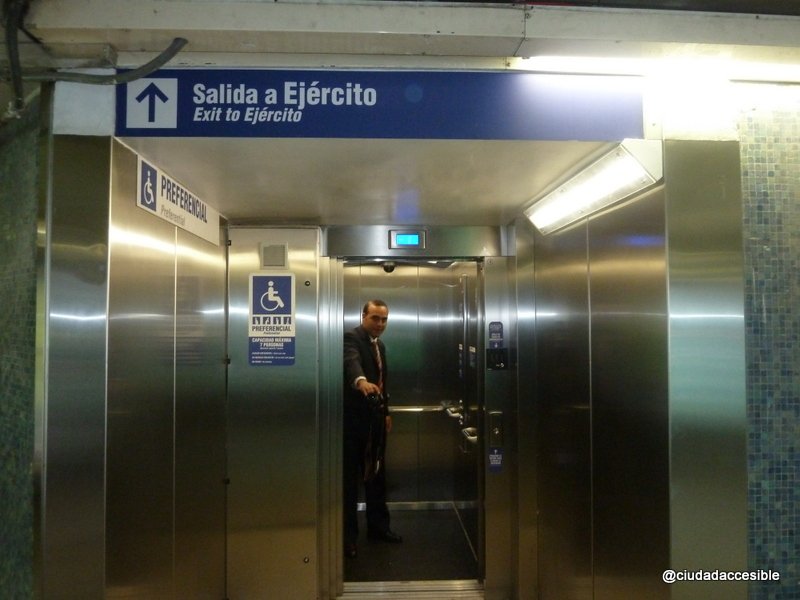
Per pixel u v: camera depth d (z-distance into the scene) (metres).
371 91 1.77
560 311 2.83
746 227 1.88
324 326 3.49
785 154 1.90
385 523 4.29
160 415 2.22
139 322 2.00
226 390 3.35
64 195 1.74
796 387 1.86
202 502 2.83
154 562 2.16
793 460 1.85
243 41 1.65
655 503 1.84
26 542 1.86
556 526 2.92
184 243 2.51
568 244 2.70
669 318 1.77
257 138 1.77
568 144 1.83
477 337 3.69
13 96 1.64
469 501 4.12
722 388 1.77
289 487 3.36
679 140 1.82
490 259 3.53
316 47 1.69
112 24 1.56
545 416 3.12
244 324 3.38
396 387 4.86
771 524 1.83
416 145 1.84
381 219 3.32
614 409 2.16
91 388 1.74
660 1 1.64
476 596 3.50
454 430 4.80
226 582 3.32
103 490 1.73
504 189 2.52
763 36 1.67
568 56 1.74
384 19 1.60
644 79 1.83
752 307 1.86
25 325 1.92
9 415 2.00
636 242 1.98
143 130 1.75
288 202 2.83
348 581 3.66
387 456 4.88
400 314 4.84
